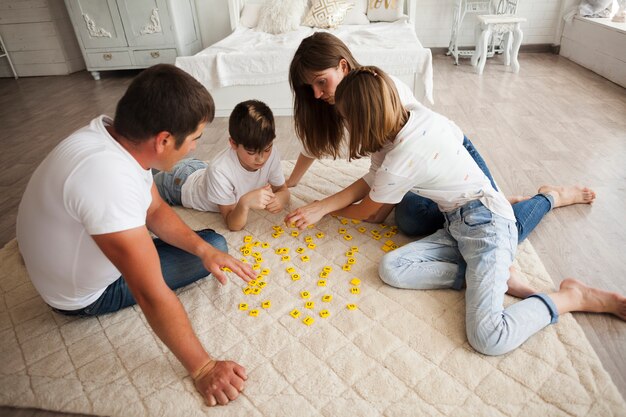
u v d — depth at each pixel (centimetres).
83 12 407
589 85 351
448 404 102
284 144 259
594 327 124
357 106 122
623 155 228
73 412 105
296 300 135
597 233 165
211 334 123
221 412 102
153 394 107
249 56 292
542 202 163
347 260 152
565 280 131
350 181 203
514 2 419
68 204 88
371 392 106
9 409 106
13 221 189
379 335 121
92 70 436
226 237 167
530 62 429
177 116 85
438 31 463
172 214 129
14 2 436
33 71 471
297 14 362
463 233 135
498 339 111
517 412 100
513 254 131
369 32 329
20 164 250
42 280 109
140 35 416
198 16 450
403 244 160
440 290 137
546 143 246
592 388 104
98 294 123
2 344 123
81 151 88
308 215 148
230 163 162
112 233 86
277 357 116
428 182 136
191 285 143
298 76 146
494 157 230
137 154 93
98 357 118
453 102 320
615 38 351
